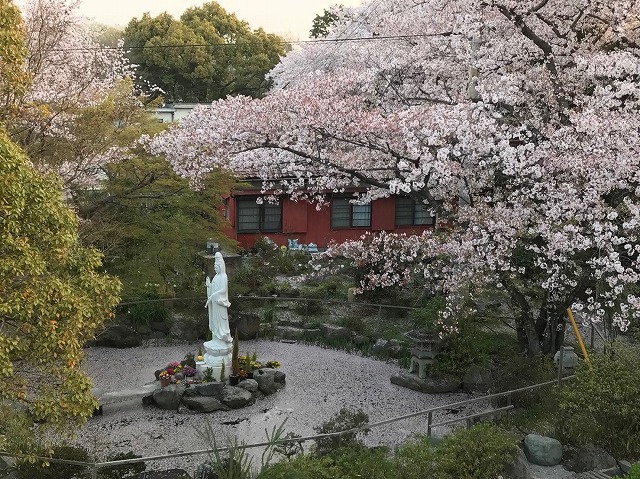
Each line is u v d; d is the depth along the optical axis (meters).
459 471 8.84
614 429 10.11
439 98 16.55
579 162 11.38
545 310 14.07
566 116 13.61
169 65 40.88
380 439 11.55
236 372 13.61
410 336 14.15
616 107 12.95
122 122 17.77
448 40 16.44
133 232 16.38
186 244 18.11
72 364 7.67
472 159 12.60
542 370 12.56
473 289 13.91
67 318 7.59
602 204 11.59
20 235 7.44
